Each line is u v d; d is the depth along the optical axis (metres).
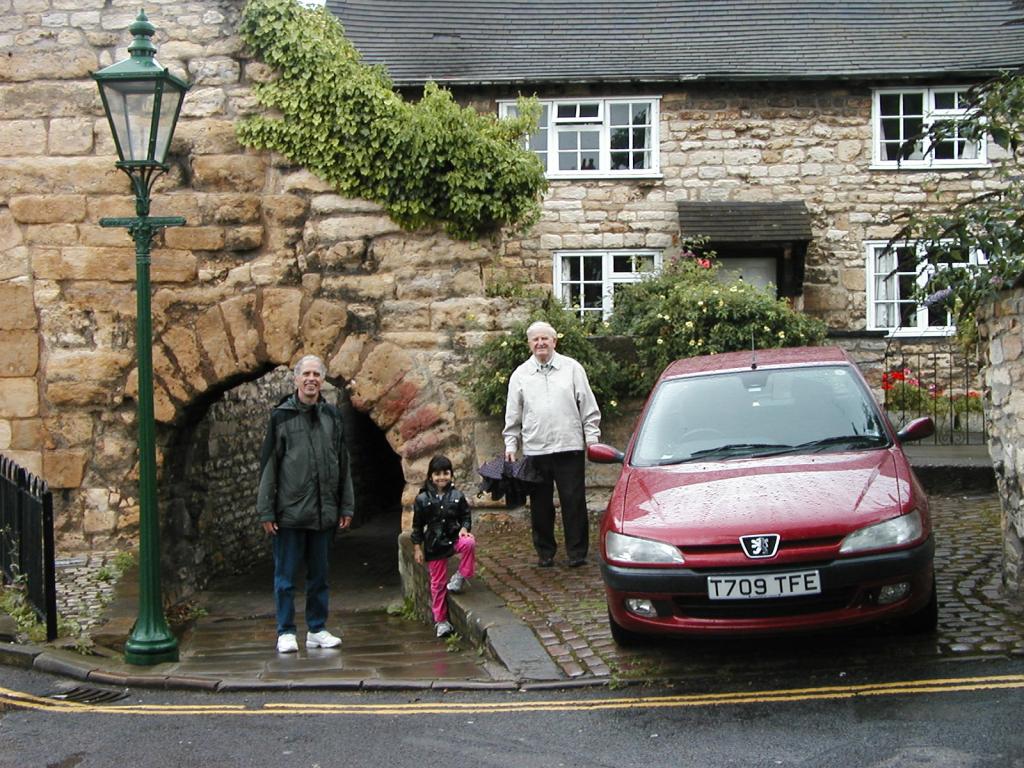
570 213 19.86
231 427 14.21
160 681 7.42
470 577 9.40
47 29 11.57
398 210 11.41
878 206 19.66
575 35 21.19
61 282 11.54
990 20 21.14
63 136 11.55
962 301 8.33
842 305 19.66
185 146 11.57
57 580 10.43
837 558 6.27
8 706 6.94
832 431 7.46
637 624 6.60
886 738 5.37
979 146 19.41
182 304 11.55
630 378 11.81
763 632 6.33
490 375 11.38
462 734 5.97
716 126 19.75
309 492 8.61
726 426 7.65
